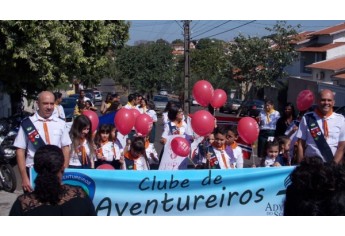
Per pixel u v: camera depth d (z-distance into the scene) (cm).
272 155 783
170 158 750
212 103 905
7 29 1327
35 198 372
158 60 4947
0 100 2197
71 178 580
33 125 608
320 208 350
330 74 3378
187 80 3306
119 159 775
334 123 661
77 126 689
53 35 1479
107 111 1286
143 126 859
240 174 599
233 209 603
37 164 374
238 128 752
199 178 595
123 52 4972
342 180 350
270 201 605
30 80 1544
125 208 587
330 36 3934
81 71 2181
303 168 355
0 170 1007
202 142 786
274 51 3812
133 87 5034
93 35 2047
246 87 4028
